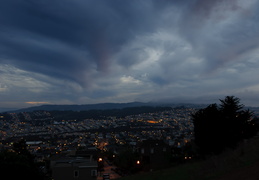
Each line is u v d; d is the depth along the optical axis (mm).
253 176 10797
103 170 51688
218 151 25672
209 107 28062
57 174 37469
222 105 28938
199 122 27281
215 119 26406
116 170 49781
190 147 43875
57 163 41844
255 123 30250
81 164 39531
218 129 25938
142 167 46781
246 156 16406
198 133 27375
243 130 28156
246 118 28594
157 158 48938
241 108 28719
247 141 24812
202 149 27188
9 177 24141
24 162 26344
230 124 26766
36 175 28094
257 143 20359
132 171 46188
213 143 25891
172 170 21359
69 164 39531
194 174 16203
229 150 21219
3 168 23875
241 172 12453
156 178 18641
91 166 38406
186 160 39906
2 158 24984
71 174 37719
